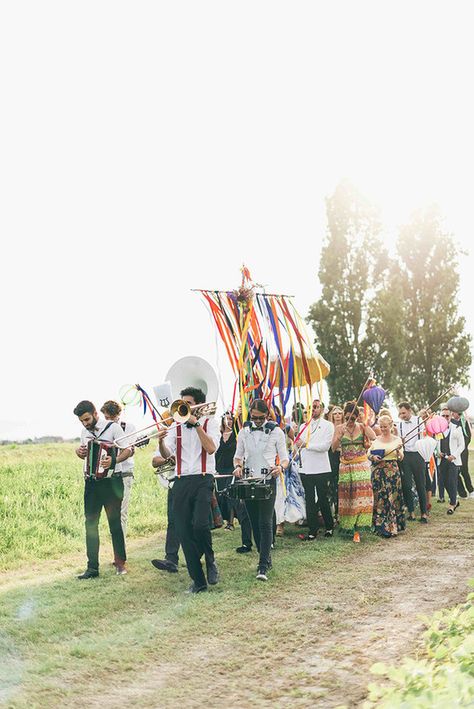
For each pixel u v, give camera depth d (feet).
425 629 21.71
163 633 22.36
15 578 30.71
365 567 31.14
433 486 52.42
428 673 14.33
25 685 18.17
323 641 21.33
